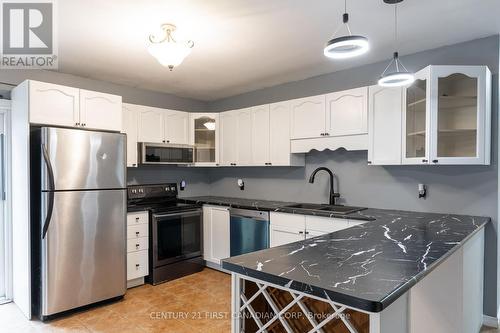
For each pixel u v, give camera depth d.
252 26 2.42
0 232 3.15
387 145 2.83
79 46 2.77
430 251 1.51
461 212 2.75
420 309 1.61
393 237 1.84
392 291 1.00
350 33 2.48
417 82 2.66
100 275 2.94
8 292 3.13
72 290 2.77
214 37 2.61
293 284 1.10
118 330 2.51
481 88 2.45
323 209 3.41
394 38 2.66
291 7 2.14
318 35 2.59
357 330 1.11
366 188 3.31
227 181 4.75
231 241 3.74
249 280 1.32
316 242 1.71
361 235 1.89
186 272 3.84
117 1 2.04
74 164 2.77
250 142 4.02
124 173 3.12
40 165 2.69
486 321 2.62
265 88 4.25
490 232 2.61
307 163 3.79
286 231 3.20
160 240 3.58
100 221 2.94
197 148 4.48
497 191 2.59
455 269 1.81
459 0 2.06
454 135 2.60
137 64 3.25
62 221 2.70
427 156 2.54
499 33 2.57
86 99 3.03
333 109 3.23
